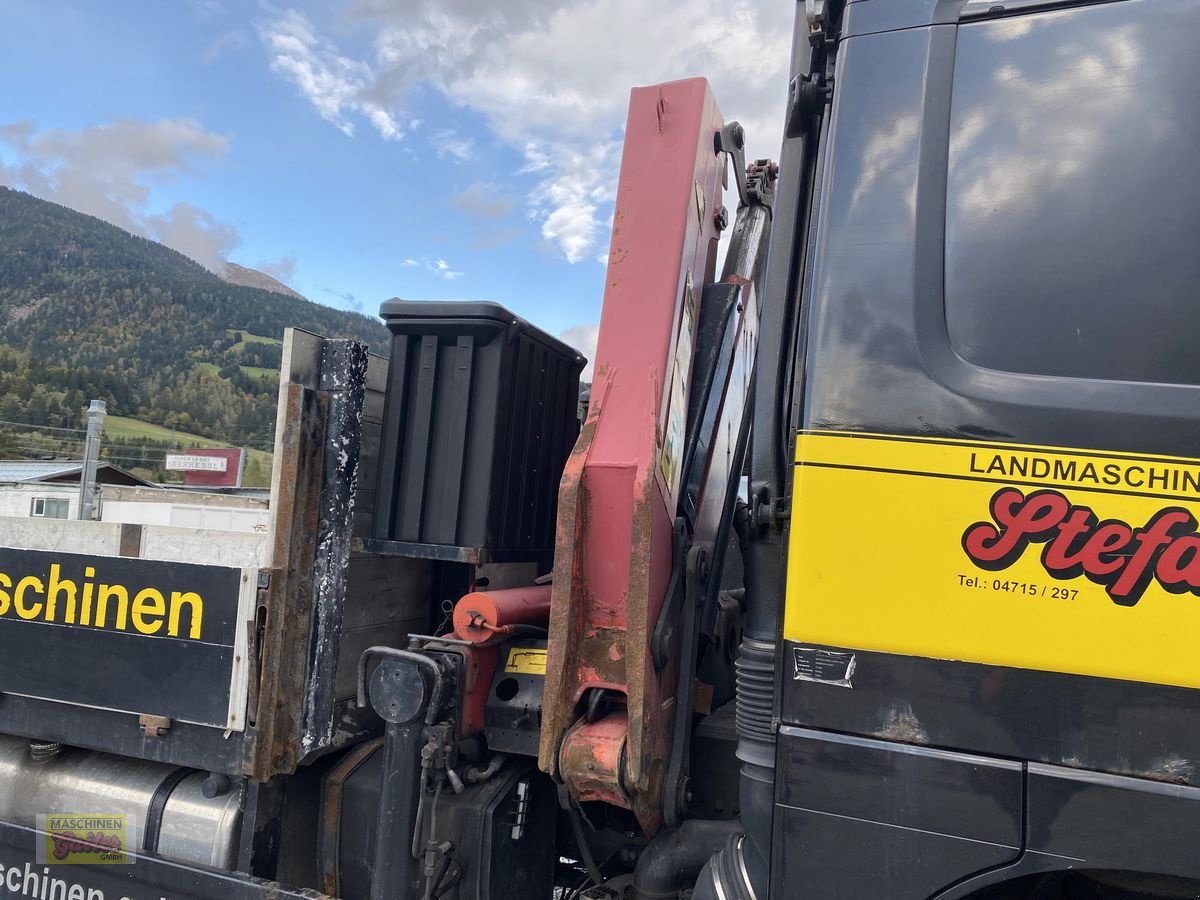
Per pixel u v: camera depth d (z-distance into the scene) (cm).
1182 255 148
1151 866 136
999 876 144
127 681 234
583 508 193
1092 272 152
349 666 249
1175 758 137
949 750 148
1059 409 147
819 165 183
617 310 206
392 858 204
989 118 163
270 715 221
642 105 219
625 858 240
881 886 150
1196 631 137
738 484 251
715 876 177
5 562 252
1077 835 140
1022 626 145
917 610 150
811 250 178
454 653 218
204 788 229
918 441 154
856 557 155
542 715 195
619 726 195
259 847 225
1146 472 142
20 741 265
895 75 170
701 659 241
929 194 163
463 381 236
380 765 243
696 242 220
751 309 280
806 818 155
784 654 159
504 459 240
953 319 157
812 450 160
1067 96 159
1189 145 151
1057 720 142
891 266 162
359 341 242
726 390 251
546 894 235
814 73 194
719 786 220
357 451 242
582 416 309
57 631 244
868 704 153
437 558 234
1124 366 147
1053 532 145
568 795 210
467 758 223
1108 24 160
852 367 160
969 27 168
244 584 222
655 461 191
